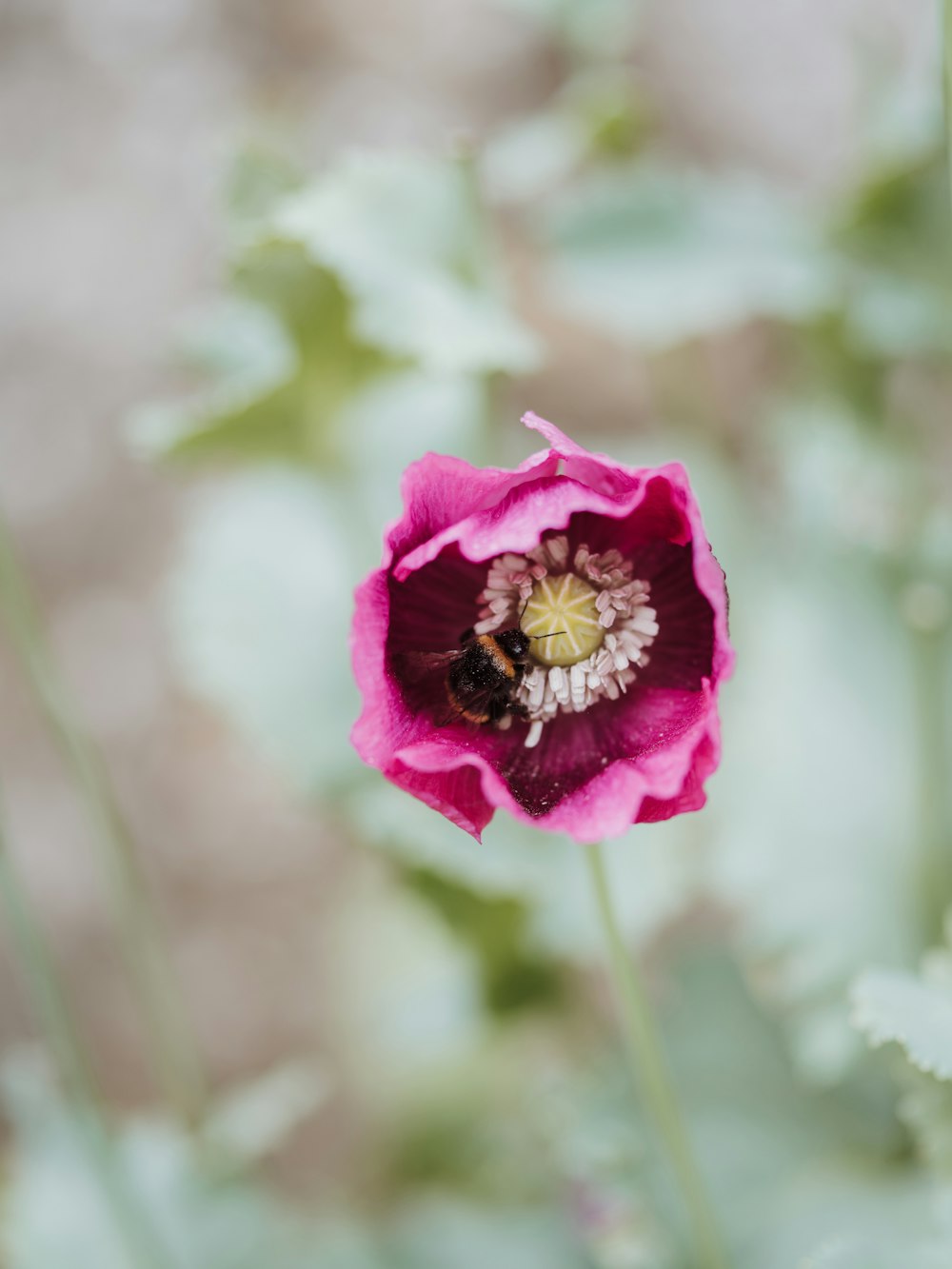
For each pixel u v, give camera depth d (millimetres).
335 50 860
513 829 475
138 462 750
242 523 540
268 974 658
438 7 856
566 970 507
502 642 366
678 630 367
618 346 730
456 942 486
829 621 490
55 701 448
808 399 531
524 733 367
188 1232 469
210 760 701
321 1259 467
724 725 490
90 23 862
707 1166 457
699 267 493
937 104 470
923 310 485
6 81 851
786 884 465
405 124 828
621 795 346
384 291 425
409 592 365
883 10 672
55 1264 465
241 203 458
